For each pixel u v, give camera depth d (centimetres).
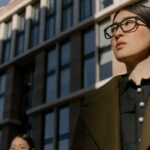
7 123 2666
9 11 3062
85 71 2291
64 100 2291
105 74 2175
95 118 134
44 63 2594
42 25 2717
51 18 2695
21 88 2830
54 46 2600
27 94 2752
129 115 129
